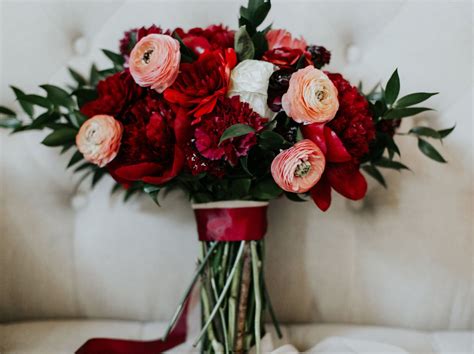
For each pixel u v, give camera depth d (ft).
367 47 2.88
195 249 2.87
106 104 2.27
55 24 2.92
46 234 2.86
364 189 2.24
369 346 2.47
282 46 2.42
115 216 2.88
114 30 2.92
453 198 2.79
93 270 2.87
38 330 2.68
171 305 2.87
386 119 2.43
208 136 2.13
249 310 2.43
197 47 2.30
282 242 2.83
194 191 2.42
